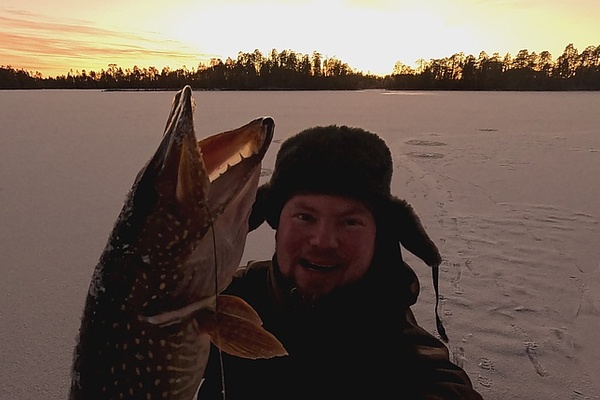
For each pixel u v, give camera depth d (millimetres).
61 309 3730
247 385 1552
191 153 1134
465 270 4570
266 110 22078
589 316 3742
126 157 10148
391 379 1322
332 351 1381
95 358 1255
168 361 1237
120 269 1218
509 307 3867
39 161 9648
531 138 14133
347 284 1399
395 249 1474
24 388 2859
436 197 7320
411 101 32688
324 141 1401
